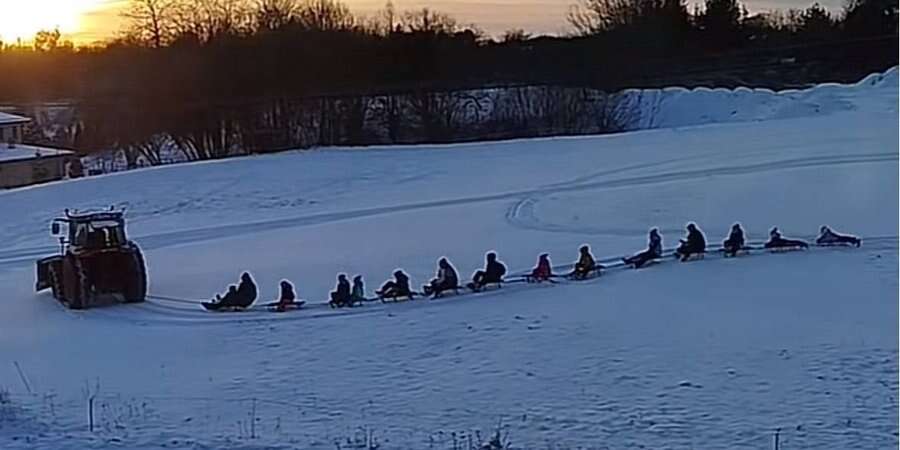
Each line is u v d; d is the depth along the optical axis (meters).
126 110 73.31
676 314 19.72
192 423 13.20
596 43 78.38
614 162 48.16
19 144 68.88
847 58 78.81
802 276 23.36
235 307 23.06
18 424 12.90
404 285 22.92
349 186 47.47
